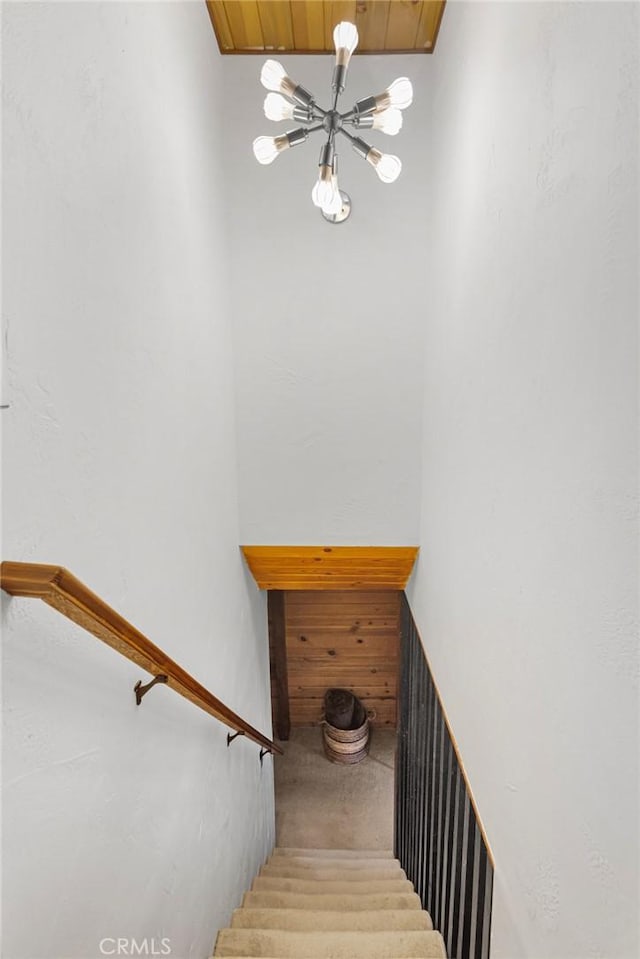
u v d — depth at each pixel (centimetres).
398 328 259
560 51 99
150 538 135
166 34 154
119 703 108
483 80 154
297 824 375
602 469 84
